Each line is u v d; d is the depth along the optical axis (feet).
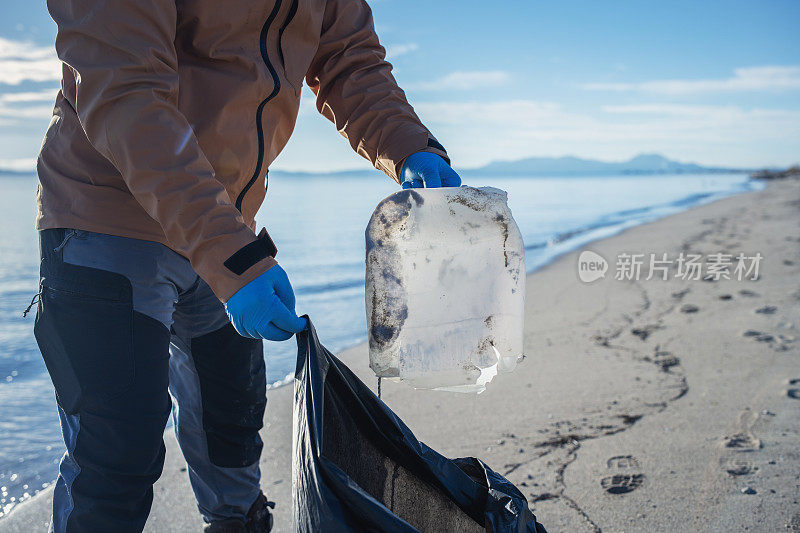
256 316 3.61
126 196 4.17
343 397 4.09
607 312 15.75
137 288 4.22
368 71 5.37
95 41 3.66
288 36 4.63
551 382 10.53
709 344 12.28
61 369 4.16
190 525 6.61
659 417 8.86
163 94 3.77
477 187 4.30
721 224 38.58
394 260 4.16
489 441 8.29
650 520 6.28
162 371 4.39
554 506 6.64
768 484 6.84
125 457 4.11
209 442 5.25
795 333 12.59
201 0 4.10
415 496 4.35
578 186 179.73
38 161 4.42
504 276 4.36
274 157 4.93
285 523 6.57
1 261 29.71
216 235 3.64
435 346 4.25
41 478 7.92
